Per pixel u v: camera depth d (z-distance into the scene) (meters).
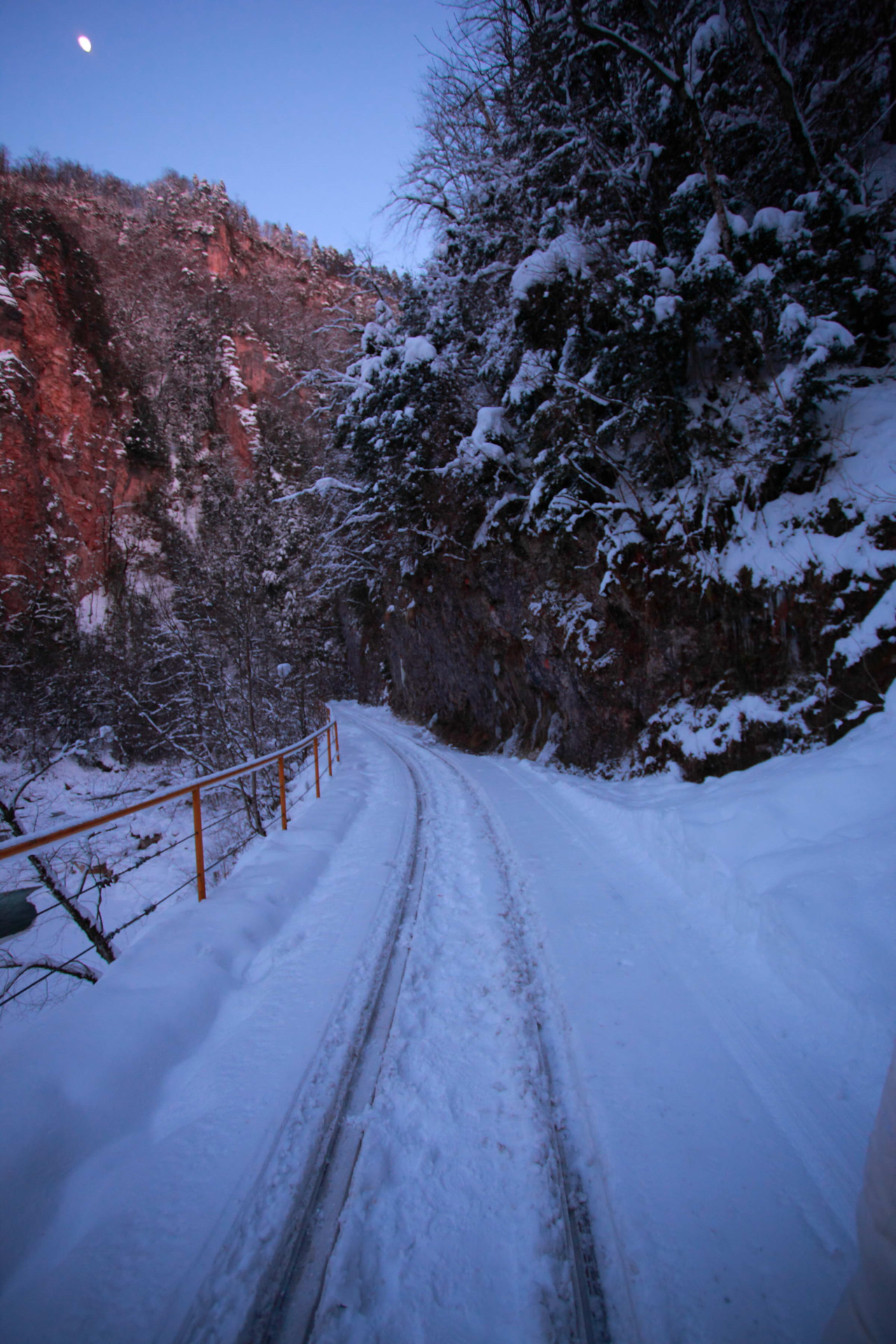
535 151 9.07
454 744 15.79
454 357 12.03
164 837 11.81
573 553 9.09
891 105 7.13
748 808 4.00
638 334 6.91
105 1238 1.69
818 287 6.24
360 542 18.94
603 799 6.33
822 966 2.51
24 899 8.38
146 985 2.96
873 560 5.21
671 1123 2.06
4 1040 2.42
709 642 6.75
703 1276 1.52
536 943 3.57
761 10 7.19
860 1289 0.88
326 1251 1.71
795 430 5.89
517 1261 1.68
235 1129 2.16
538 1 8.27
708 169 6.45
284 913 4.22
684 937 3.39
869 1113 1.99
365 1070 2.54
